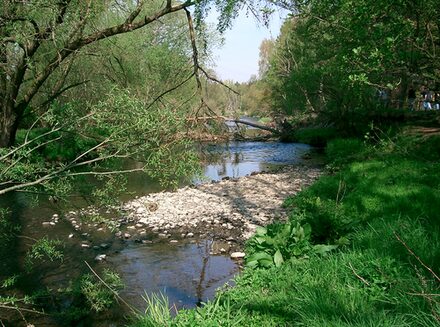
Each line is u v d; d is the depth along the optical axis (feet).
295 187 51.24
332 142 76.23
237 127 46.98
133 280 25.76
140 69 58.95
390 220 24.18
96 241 32.99
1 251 30.48
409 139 53.16
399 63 32.24
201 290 24.16
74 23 29.73
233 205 43.16
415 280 16.07
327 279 17.84
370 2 29.60
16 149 18.33
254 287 19.42
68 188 19.74
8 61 30.19
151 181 59.93
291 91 114.62
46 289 24.31
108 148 19.67
